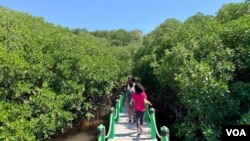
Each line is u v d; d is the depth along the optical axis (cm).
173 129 1784
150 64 2072
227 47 1274
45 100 1487
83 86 1897
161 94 2125
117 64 2855
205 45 1365
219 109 1118
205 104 1125
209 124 1123
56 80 1789
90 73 2036
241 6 1958
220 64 1170
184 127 1293
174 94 1880
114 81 2588
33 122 1356
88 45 2494
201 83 1138
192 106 1155
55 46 1905
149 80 2356
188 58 1429
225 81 1145
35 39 1788
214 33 1389
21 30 1816
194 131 1263
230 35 1300
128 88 1550
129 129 1434
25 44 1677
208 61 1227
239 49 1237
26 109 1371
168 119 2239
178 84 1498
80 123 2203
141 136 1301
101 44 3416
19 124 1271
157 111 2341
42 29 2186
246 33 1221
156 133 1269
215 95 1107
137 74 2547
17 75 1409
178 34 2031
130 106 1538
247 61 1188
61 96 1677
